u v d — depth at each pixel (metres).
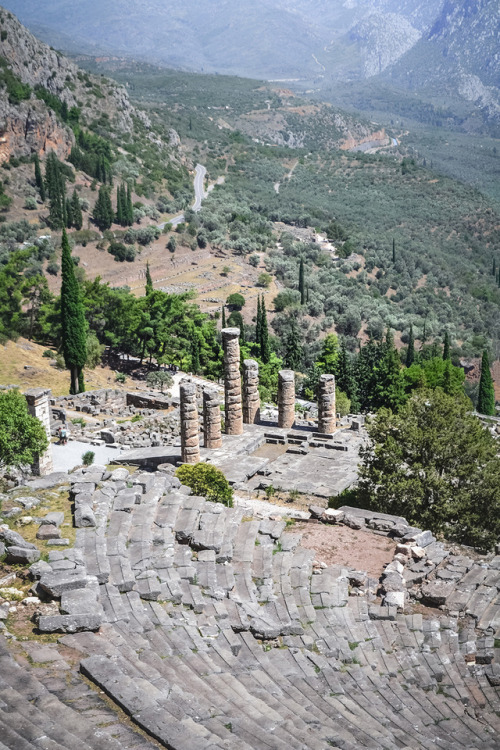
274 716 14.81
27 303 89.94
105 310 92.31
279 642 19.47
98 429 52.25
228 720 14.18
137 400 62.12
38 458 37.78
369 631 20.61
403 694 18.02
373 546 27.06
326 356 86.56
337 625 20.66
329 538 27.84
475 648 20.44
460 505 30.64
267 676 17.09
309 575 23.66
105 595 18.59
